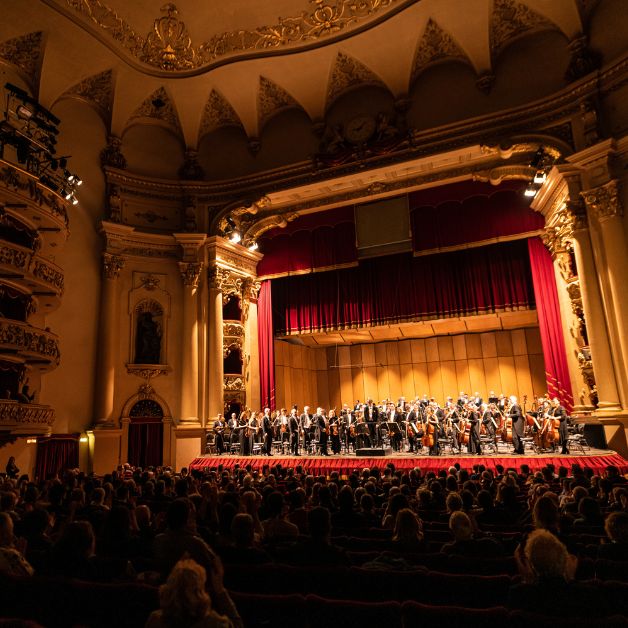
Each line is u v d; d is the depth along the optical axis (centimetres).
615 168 1341
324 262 1938
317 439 1534
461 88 1631
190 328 1761
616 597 265
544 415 1334
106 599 270
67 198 1406
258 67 1698
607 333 1327
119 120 1744
